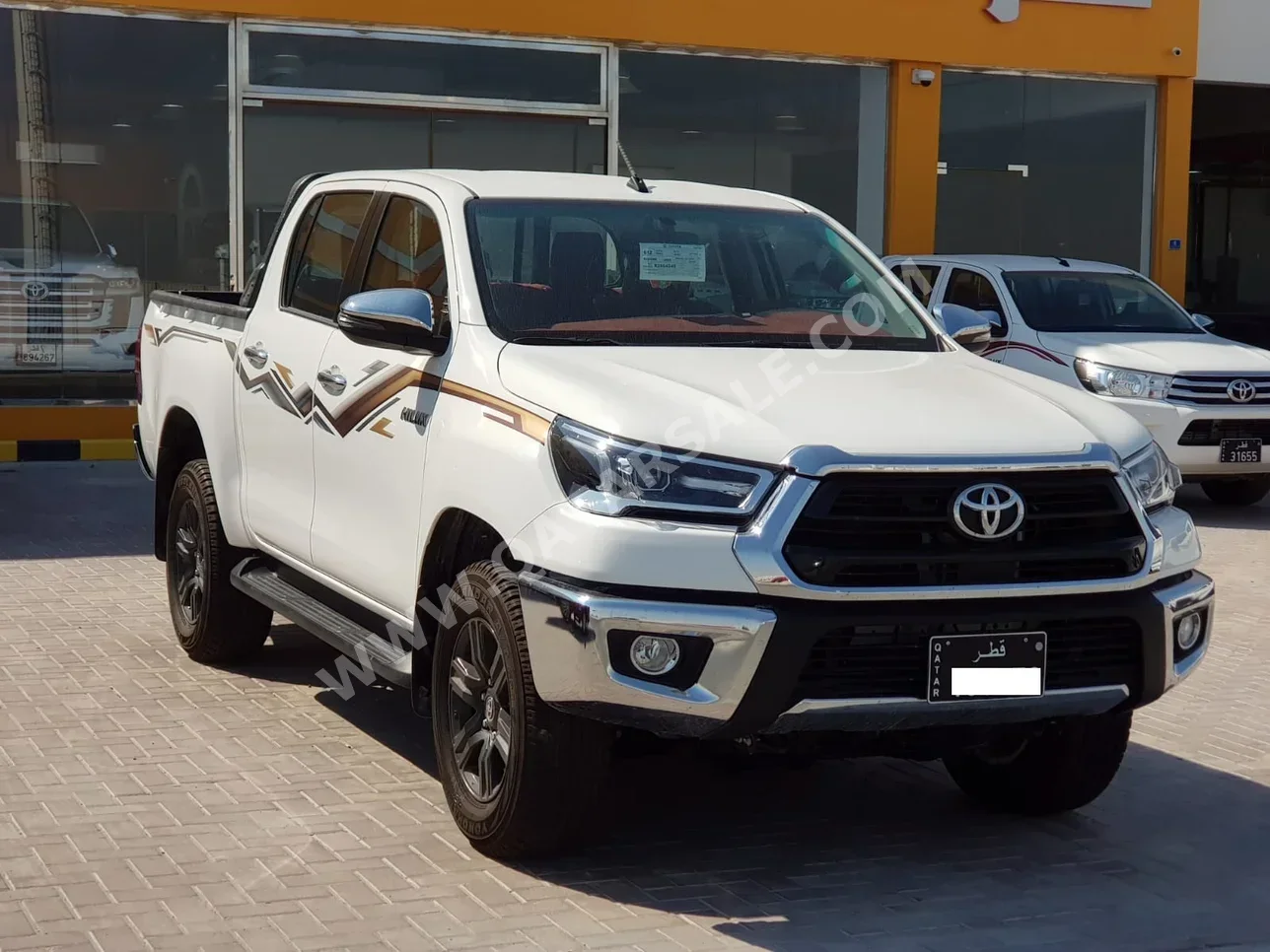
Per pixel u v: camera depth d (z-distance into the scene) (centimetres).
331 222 645
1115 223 1839
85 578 920
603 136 1602
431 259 564
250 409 652
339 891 461
